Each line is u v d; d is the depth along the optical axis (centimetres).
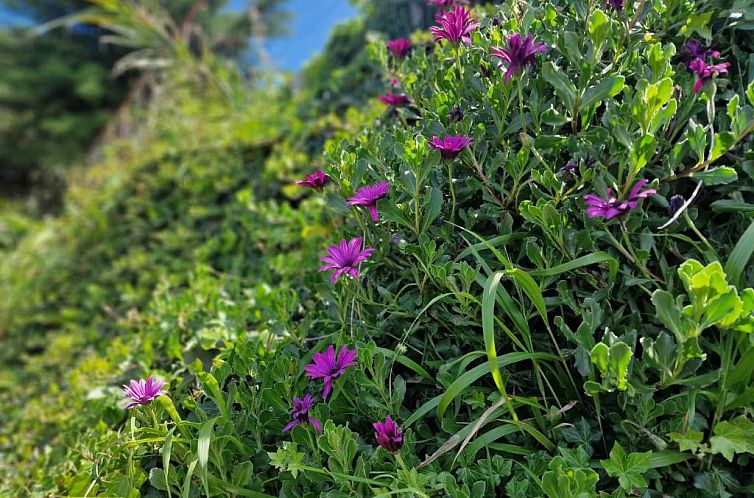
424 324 54
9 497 81
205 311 85
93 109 695
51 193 458
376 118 82
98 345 138
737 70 55
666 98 42
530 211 47
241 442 51
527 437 49
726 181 44
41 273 184
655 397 47
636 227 46
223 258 126
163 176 162
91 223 176
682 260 48
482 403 48
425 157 50
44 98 673
